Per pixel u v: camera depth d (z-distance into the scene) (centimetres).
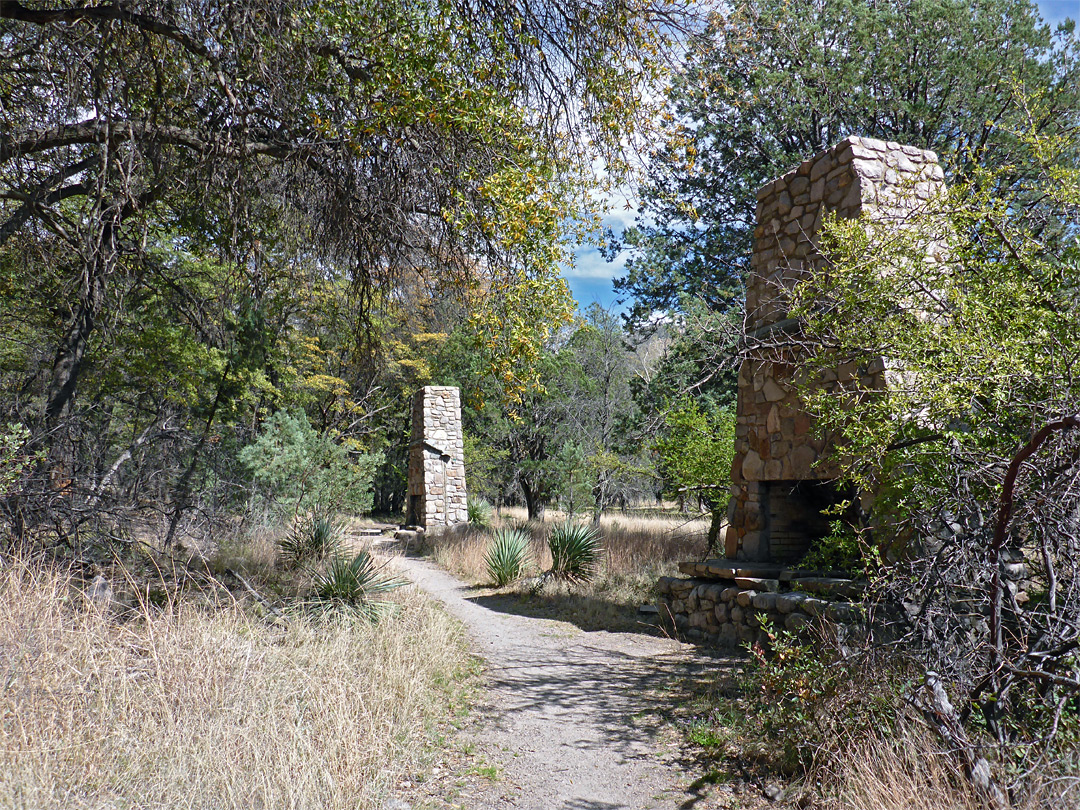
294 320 2062
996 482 418
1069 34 1589
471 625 923
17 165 777
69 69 705
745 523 891
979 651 410
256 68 736
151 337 1353
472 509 2394
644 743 511
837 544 605
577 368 2717
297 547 1124
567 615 988
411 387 2964
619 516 2748
